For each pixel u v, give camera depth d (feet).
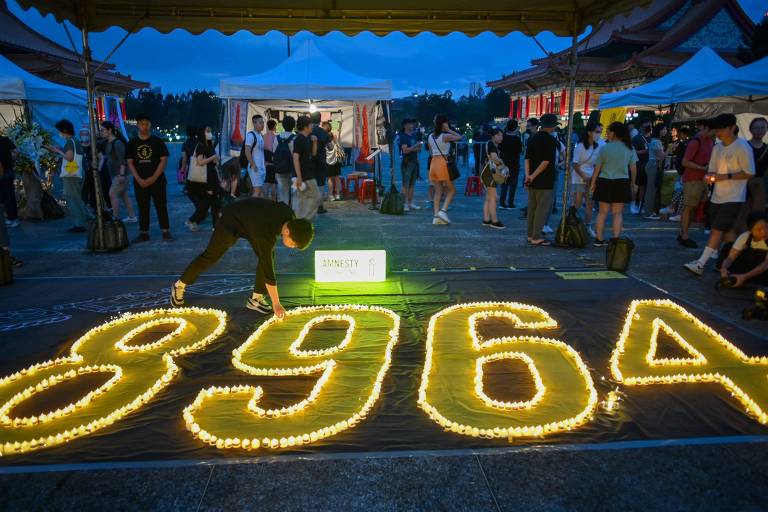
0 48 76.38
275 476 9.42
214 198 32.14
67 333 16.17
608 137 27.02
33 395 12.41
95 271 23.21
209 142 32.04
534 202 28.17
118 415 11.34
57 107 54.54
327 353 14.61
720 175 21.54
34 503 8.77
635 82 108.58
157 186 28.60
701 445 10.30
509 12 27.20
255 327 16.65
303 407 11.69
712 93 39.09
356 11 27.17
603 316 17.65
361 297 19.70
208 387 12.75
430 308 18.54
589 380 12.99
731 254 20.25
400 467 9.67
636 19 122.83
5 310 18.22
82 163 32.14
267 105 55.67
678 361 14.02
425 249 27.76
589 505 8.75
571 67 27.04
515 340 15.47
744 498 8.89
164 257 25.66
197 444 10.39
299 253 26.96
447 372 13.48
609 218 37.88
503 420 11.18
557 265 24.44
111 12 25.86
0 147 32.71
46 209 37.11
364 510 8.63
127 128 113.19
